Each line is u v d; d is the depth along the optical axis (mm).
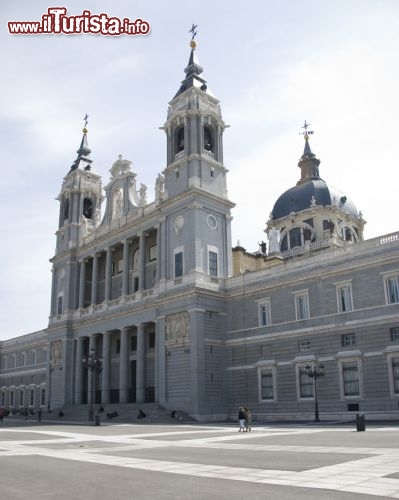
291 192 108125
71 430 39250
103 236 72250
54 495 12148
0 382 103875
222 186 61344
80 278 76938
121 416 56688
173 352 55594
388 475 13477
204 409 51562
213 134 63094
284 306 51125
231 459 18000
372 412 42156
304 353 48406
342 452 18781
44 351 91625
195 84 63656
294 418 47781
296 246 100688
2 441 29234
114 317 66562
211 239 58344
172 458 18953
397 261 43031
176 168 60938
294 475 13961
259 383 51562
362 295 44938
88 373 72938
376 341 43156
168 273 58906
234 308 56188
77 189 82000
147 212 65250
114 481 13945
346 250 46844
